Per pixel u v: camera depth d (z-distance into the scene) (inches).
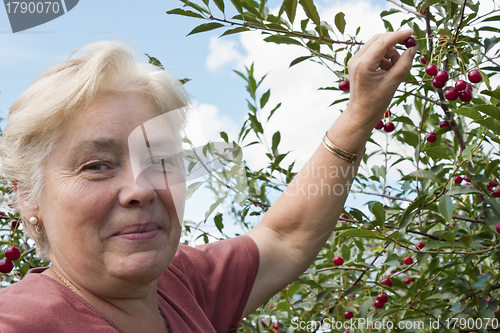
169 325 36.4
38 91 31.9
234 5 58.4
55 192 30.0
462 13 61.5
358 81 40.8
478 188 69.6
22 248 83.3
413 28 69.1
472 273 76.1
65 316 29.0
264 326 109.0
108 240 30.1
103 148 30.1
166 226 32.1
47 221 31.2
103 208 29.6
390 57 42.1
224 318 44.6
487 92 55.8
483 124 55.6
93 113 30.6
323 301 108.0
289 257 49.3
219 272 46.2
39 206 31.9
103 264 30.3
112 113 31.0
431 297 79.8
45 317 27.9
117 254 29.9
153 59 42.8
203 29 58.7
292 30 61.6
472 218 77.1
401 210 74.3
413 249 66.1
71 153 29.9
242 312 46.4
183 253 46.5
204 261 47.1
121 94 32.2
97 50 33.4
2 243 78.7
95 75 30.1
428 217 86.4
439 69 62.9
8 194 38.8
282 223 49.4
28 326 27.0
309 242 49.1
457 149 77.7
